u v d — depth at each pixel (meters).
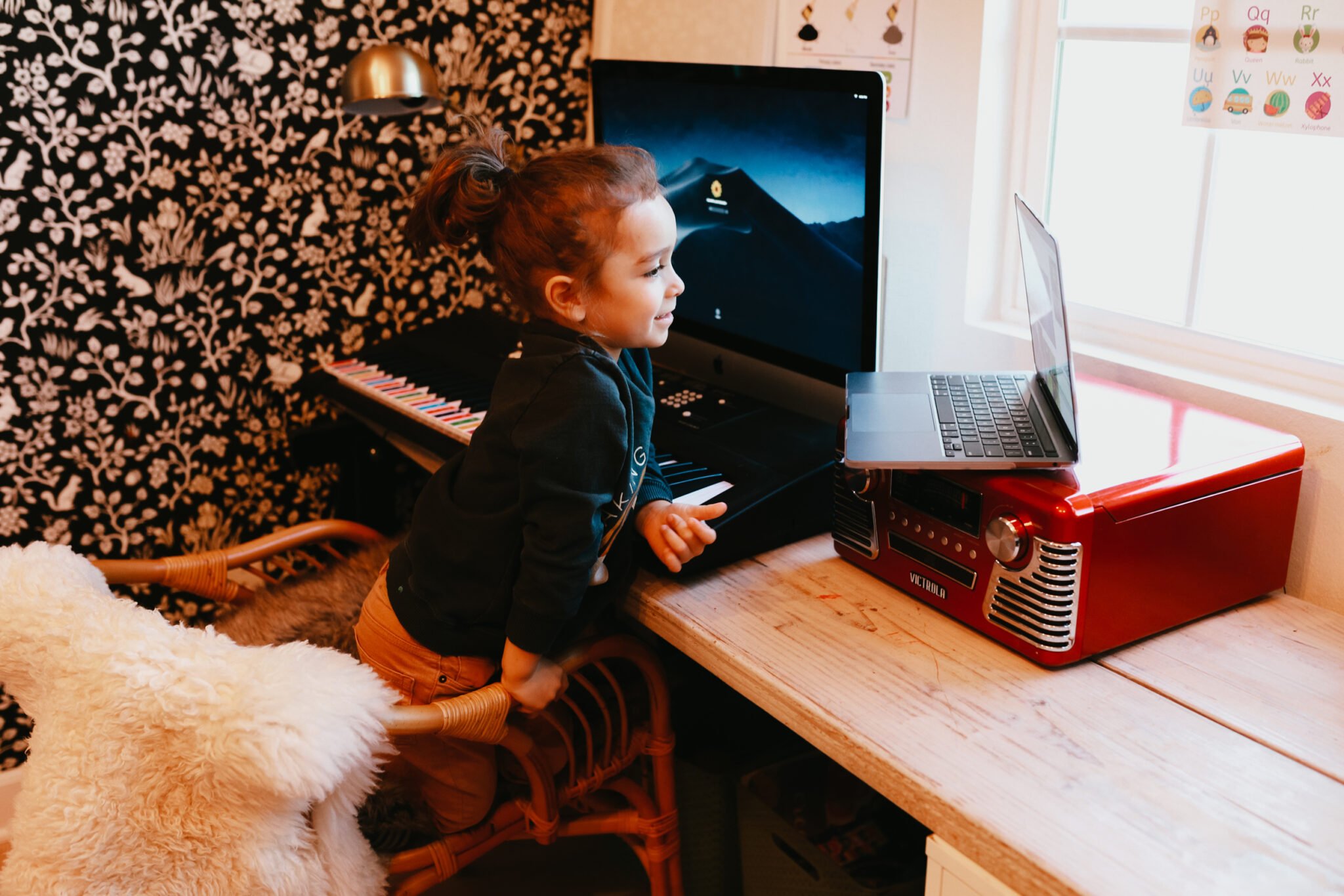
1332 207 1.41
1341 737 1.02
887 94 1.75
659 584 1.34
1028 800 0.94
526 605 1.15
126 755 1.02
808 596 1.30
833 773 1.55
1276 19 1.31
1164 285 1.60
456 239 1.26
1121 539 1.11
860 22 1.75
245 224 2.00
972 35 1.60
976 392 1.32
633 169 1.15
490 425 1.20
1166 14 1.50
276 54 1.95
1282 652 1.17
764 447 1.52
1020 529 1.11
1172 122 1.55
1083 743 1.02
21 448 1.93
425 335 2.13
